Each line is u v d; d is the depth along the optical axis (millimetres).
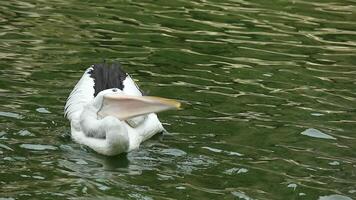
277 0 21391
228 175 11602
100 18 18938
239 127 13297
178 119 13586
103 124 12391
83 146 12602
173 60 16359
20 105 13703
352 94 14984
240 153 12336
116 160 12195
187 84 15062
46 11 19312
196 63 16250
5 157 11844
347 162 12125
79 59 16109
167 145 12656
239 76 15664
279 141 12812
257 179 11477
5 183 11047
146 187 11156
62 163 11891
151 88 14719
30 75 15109
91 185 11148
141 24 18625
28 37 17266
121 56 16406
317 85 15398
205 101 14336
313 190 11164
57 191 10883
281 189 11172
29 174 11391
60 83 14820
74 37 17453
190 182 11359
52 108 13734
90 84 13703
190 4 20578
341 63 16766
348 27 19250
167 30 18297
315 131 13180
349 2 21453
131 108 12500
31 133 12750
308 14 20203
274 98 14609
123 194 10898
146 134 12867
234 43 17656
